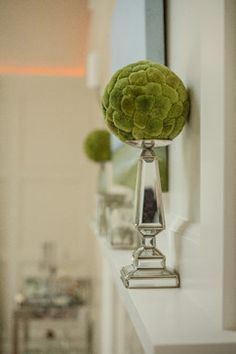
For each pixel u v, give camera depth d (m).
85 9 2.22
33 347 3.49
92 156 2.37
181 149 0.94
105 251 1.43
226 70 0.65
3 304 3.75
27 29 1.82
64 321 3.57
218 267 0.67
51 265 3.74
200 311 0.74
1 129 3.78
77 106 3.81
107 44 2.47
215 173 0.69
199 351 0.58
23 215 3.80
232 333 0.63
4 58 2.60
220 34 0.66
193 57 0.84
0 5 1.60
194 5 0.83
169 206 1.05
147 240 0.91
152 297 0.82
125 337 1.90
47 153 3.81
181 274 0.89
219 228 0.67
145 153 0.89
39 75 3.78
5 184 3.79
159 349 0.57
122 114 0.83
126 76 0.83
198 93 0.81
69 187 3.83
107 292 2.67
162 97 0.82
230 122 0.65
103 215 1.80
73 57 3.07
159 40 1.06
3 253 3.78
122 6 1.55
